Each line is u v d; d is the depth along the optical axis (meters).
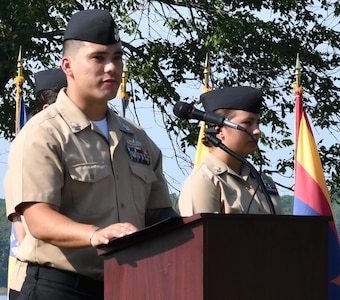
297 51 27.58
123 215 6.39
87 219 6.28
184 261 5.16
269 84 27.25
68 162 6.25
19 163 6.16
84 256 6.28
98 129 6.42
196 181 8.12
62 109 6.39
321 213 10.44
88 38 6.32
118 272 5.59
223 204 8.15
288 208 20.98
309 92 27.94
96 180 6.30
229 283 5.08
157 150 6.82
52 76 8.91
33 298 6.29
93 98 6.36
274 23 27.59
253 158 26.89
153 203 6.74
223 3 26.69
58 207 6.14
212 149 8.34
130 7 26.30
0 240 43.78
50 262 6.27
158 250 5.32
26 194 6.07
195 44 26.62
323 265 5.29
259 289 5.14
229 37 25.25
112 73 6.32
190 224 5.12
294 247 5.23
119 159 6.46
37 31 25.28
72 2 25.20
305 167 10.59
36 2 24.58
